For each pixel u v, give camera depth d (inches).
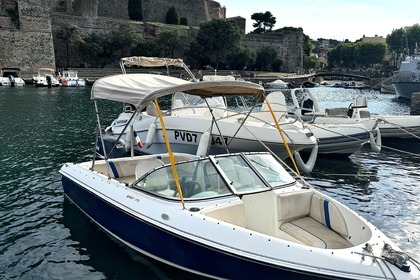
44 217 377.7
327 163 617.3
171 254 267.1
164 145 556.1
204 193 279.6
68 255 305.6
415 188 501.7
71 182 375.2
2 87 2102.6
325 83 3732.8
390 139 830.5
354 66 5408.5
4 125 931.3
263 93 351.9
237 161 303.6
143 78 390.3
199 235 247.1
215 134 517.0
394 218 398.6
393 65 4709.6
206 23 3233.3
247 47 3745.1
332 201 278.8
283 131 514.6
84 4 3120.1
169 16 3772.1
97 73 2706.7
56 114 1148.5
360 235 253.3
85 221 365.1
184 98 605.3
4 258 304.5
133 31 3034.0
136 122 585.6
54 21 2935.5
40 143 737.6
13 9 2645.2
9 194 446.0
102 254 304.5
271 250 228.4
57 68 2871.6
